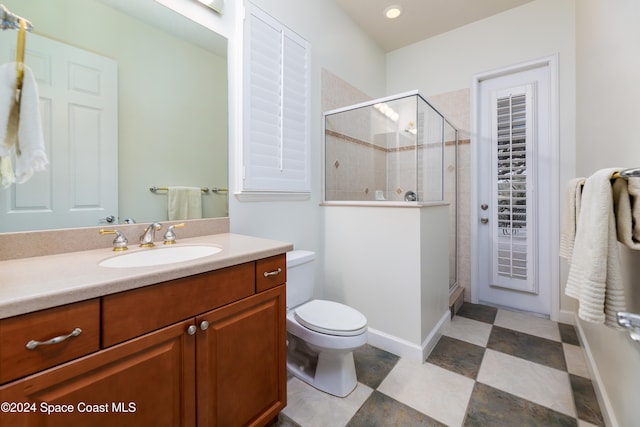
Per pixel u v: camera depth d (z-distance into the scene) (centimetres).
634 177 75
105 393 74
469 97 268
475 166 267
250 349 111
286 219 198
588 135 178
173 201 141
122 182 125
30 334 62
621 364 111
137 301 79
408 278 183
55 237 106
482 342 201
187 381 91
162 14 137
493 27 255
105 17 120
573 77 223
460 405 140
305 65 203
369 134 228
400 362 177
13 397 60
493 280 267
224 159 160
